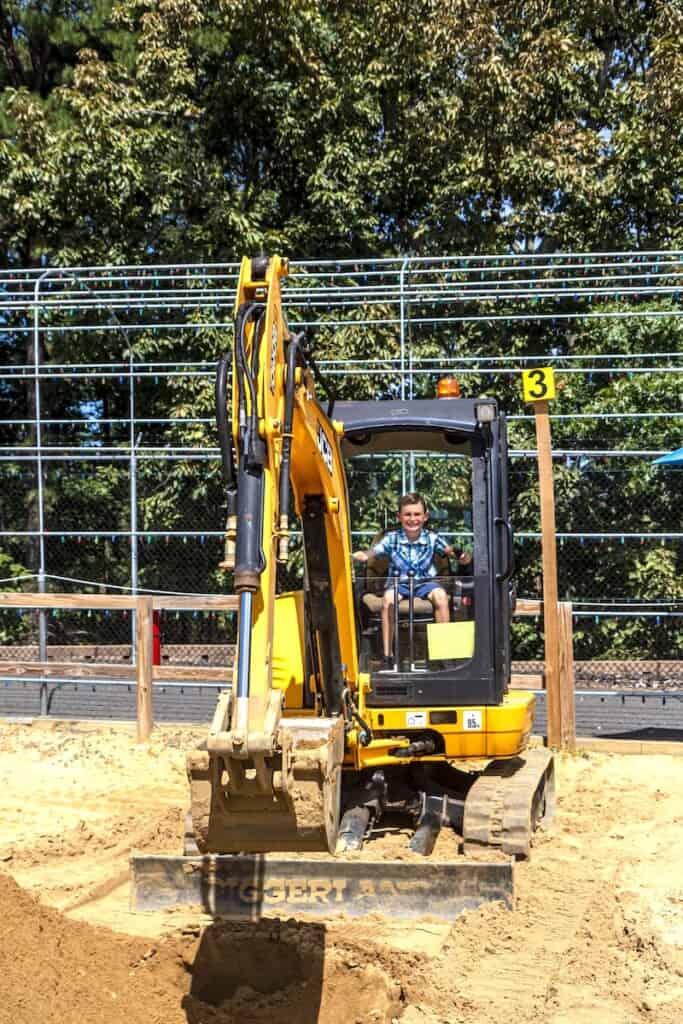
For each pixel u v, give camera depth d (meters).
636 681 14.99
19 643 18.84
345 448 7.89
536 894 6.58
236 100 20.86
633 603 15.31
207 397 18.31
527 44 20.25
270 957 5.57
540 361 17.97
